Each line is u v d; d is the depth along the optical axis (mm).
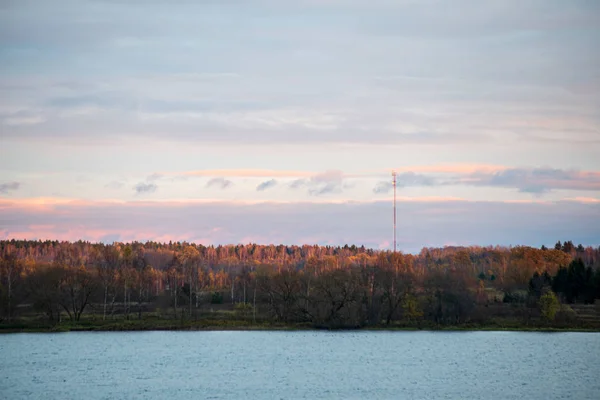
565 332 174875
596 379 111688
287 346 152000
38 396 96250
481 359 132875
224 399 95062
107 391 99938
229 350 144875
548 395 98750
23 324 175500
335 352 142875
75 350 143375
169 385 104938
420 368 122188
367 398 96250
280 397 96562
